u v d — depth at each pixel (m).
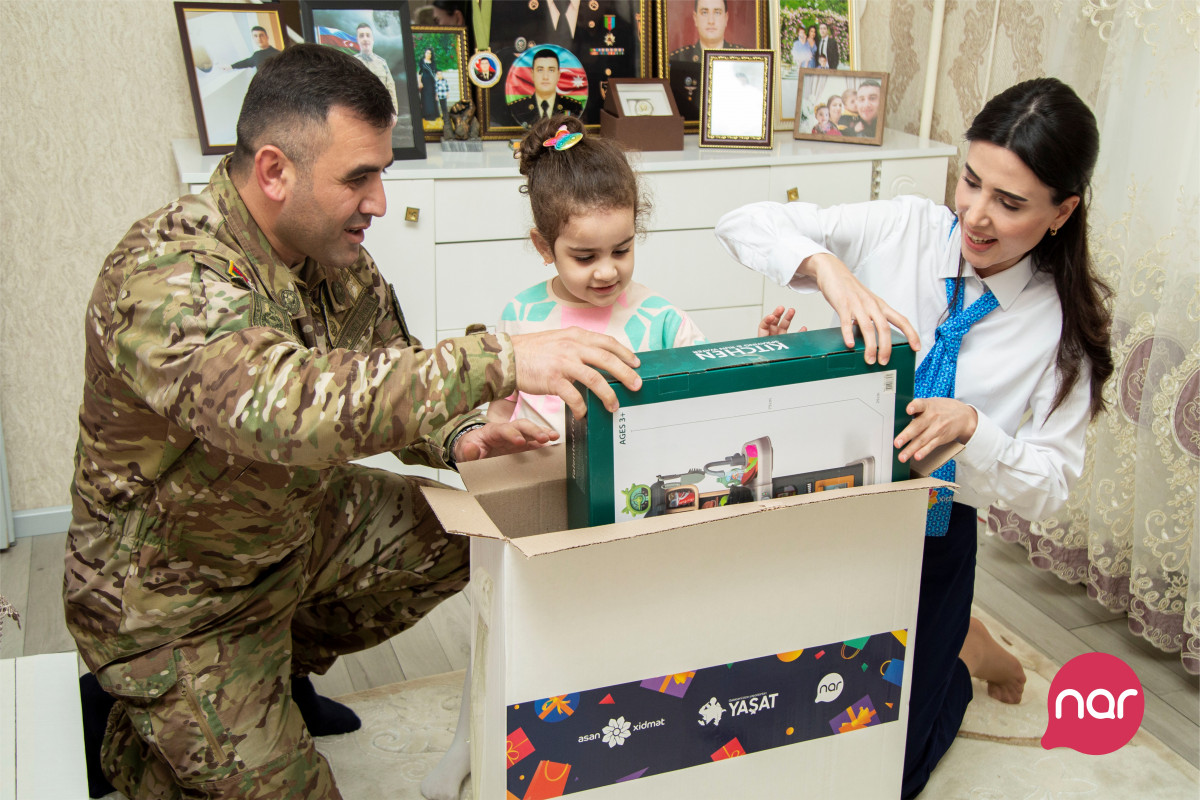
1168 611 2.02
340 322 1.51
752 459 1.12
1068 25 2.18
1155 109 1.95
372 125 1.24
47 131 2.35
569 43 2.76
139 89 2.41
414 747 1.77
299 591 1.50
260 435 1.08
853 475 1.17
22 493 2.55
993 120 1.30
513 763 1.08
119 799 1.63
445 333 2.53
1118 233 2.08
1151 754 1.76
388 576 1.64
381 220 2.39
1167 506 1.98
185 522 1.33
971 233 1.38
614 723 1.12
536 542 0.97
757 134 2.76
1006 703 1.90
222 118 2.35
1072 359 1.45
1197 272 1.90
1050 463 1.41
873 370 1.15
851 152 2.68
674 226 2.62
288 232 1.30
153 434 1.29
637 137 2.69
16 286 2.42
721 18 2.86
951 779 1.70
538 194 1.46
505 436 1.35
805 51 2.96
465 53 2.68
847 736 1.26
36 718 1.28
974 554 1.59
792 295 2.79
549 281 1.62
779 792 1.25
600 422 1.04
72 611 1.40
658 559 1.06
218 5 2.34
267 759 1.40
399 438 1.08
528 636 1.04
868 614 1.21
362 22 2.44
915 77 2.93
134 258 1.25
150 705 1.38
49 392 2.51
